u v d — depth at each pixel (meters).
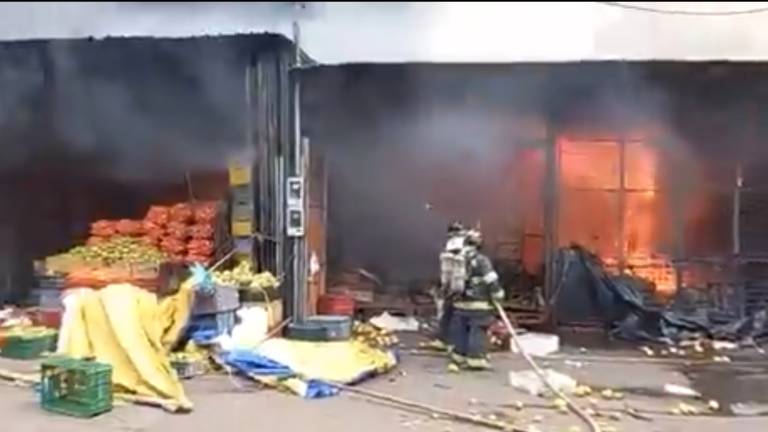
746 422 6.74
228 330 8.83
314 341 9.02
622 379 8.28
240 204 9.93
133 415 6.72
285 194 9.89
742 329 10.50
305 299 10.00
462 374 8.41
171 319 8.57
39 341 8.88
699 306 10.82
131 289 8.66
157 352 7.81
